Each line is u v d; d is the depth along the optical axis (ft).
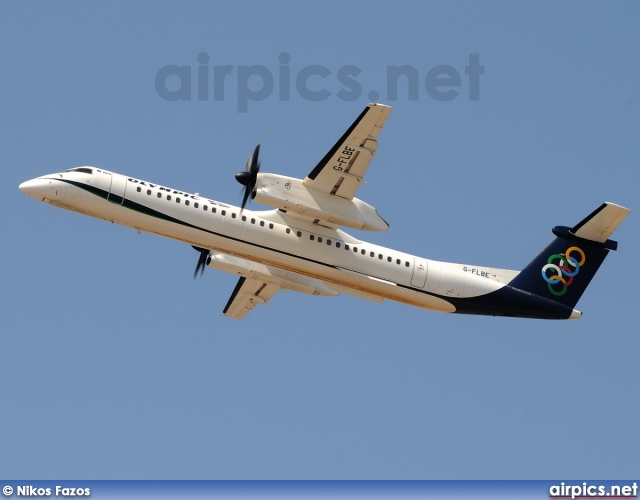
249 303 533.55
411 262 471.62
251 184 444.55
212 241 451.53
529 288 485.97
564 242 488.44
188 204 447.83
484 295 479.82
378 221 453.58
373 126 424.87
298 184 447.42
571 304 488.85
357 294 476.13
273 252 455.22
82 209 444.55
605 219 479.82
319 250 458.50
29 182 442.09
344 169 440.04
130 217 444.96
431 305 478.18
